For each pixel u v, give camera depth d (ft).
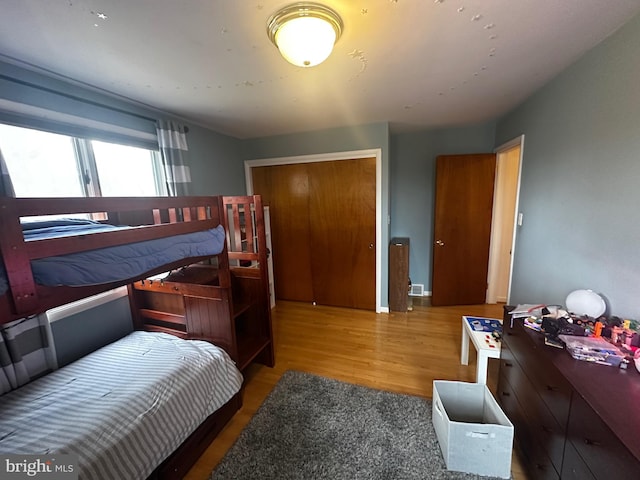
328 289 11.94
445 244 11.21
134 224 6.98
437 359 7.79
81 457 3.31
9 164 4.90
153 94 6.42
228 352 6.16
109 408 3.97
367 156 10.21
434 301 11.63
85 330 6.11
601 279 4.68
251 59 4.95
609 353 3.54
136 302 6.97
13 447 3.36
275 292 12.76
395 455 4.84
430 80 6.13
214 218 5.41
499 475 4.35
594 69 4.82
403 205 12.35
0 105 4.62
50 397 4.22
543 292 6.60
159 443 4.03
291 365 7.74
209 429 5.22
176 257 4.31
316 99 7.13
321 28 3.73
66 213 2.90
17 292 2.48
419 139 11.65
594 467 2.77
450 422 4.43
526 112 7.55
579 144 5.25
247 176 11.80
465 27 4.17
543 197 6.63
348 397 6.33
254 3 3.48
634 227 4.01
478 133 10.90
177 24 3.88
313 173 11.17
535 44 4.70
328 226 11.41
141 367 4.96
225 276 5.82
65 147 5.72
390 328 9.75
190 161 8.96
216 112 7.88
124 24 3.85
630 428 2.53
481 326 6.72
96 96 6.21
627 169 4.12
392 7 3.67
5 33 3.94
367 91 6.68
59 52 4.53
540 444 3.93
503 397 5.47
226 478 4.54
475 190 10.77
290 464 4.74
